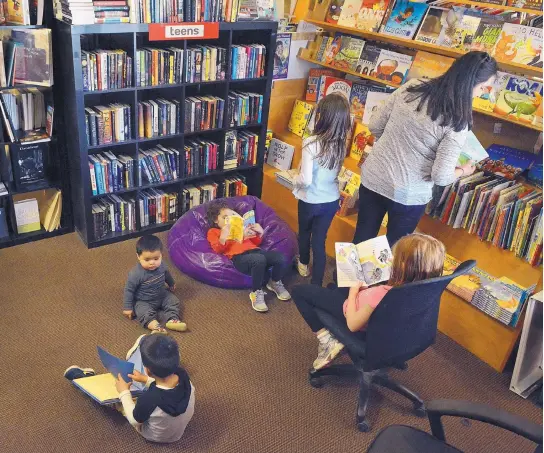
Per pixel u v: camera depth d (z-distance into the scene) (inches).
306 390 97.5
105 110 122.0
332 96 105.5
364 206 110.8
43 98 122.3
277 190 153.3
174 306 111.0
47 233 135.0
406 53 131.6
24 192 126.3
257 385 97.4
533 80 103.5
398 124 98.0
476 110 111.8
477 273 111.2
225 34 132.3
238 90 147.3
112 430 85.4
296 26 149.7
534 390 102.8
